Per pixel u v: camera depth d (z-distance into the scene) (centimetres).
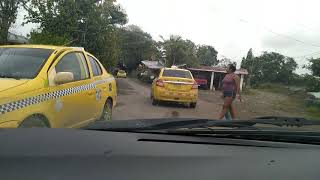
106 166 179
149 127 274
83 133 228
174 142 230
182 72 1588
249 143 241
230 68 1027
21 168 172
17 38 2192
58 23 2192
